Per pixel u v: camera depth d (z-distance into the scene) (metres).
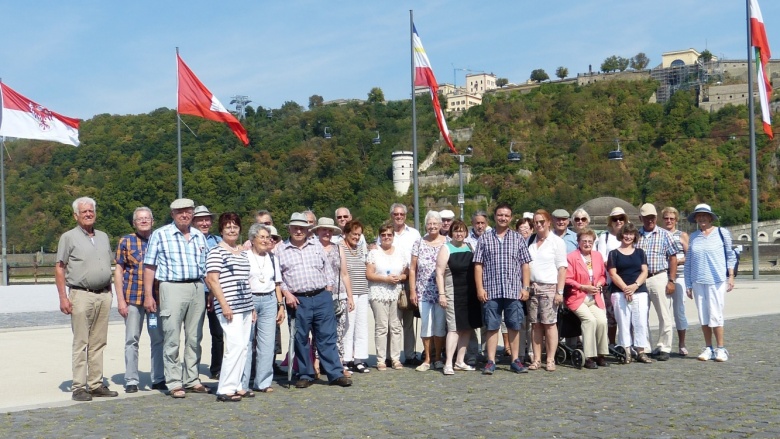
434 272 10.19
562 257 10.01
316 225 10.00
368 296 10.52
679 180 89.00
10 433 6.83
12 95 21.16
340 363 9.31
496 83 173.62
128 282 9.03
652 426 6.60
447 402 7.94
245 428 6.93
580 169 97.62
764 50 26.45
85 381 8.51
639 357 10.55
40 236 71.44
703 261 10.51
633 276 10.55
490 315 9.77
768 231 80.56
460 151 104.88
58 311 20.02
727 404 7.43
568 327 10.36
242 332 8.46
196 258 8.79
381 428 6.79
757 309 17.22
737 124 98.25
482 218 11.23
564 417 7.06
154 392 8.95
